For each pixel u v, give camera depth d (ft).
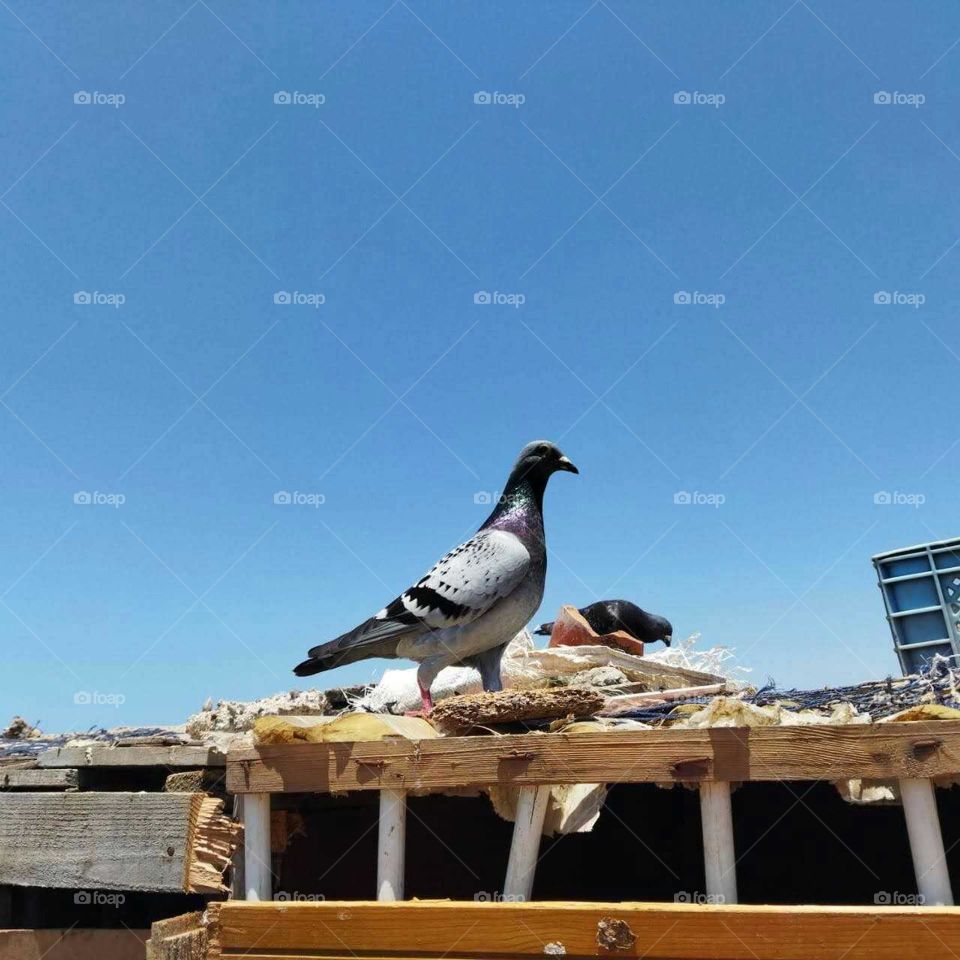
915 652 18.88
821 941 8.51
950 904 8.65
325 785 10.22
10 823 11.20
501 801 10.43
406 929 9.44
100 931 12.06
